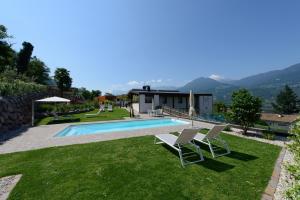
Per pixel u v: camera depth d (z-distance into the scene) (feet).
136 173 15.49
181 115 64.64
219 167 16.84
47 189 12.95
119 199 11.71
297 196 6.86
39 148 23.12
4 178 14.93
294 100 238.27
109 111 86.48
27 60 115.55
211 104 93.66
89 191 12.64
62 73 116.88
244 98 32.86
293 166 8.40
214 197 11.97
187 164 17.53
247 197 11.97
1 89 43.04
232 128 38.83
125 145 24.07
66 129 39.32
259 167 16.80
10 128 39.73
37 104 66.44
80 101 128.26
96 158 19.13
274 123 128.98
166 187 13.20
